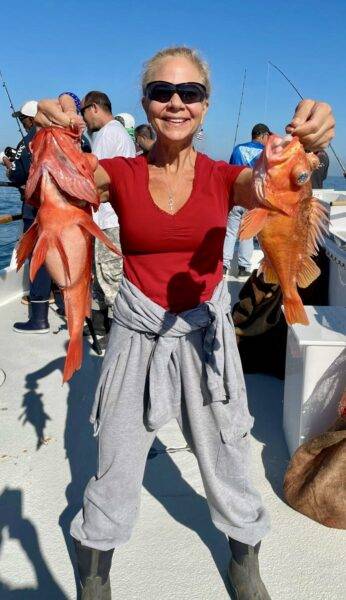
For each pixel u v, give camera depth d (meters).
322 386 2.96
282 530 2.67
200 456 2.12
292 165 1.71
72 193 1.78
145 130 6.16
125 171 1.94
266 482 3.05
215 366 1.99
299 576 2.40
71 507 2.87
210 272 2.02
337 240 4.25
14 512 2.82
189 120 1.86
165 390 2.02
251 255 7.43
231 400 2.05
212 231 1.93
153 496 2.95
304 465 2.82
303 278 1.94
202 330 2.02
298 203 1.79
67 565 2.49
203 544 2.60
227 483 2.14
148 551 2.56
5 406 3.92
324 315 3.33
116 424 2.04
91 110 4.93
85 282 1.95
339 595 2.31
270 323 4.22
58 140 1.77
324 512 2.66
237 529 2.18
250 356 4.39
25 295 6.43
